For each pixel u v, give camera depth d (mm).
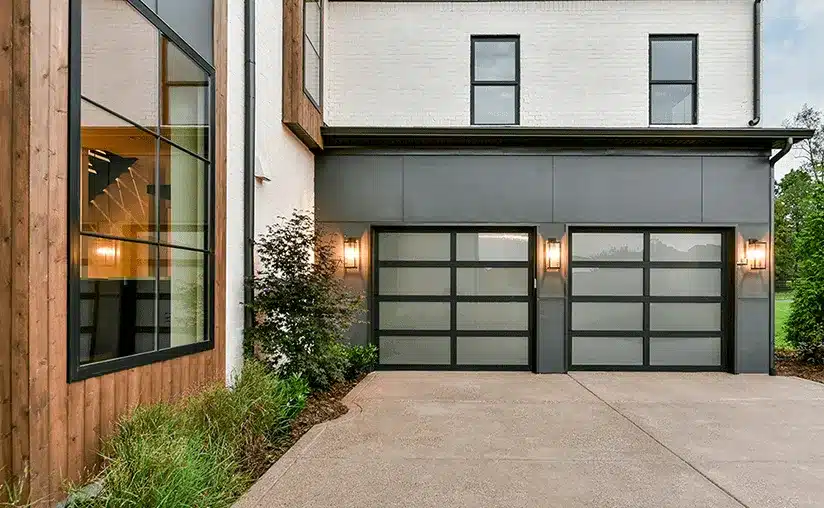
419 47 8586
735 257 8031
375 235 8359
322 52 8125
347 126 8414
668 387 6969
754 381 7391
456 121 8516
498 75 8633
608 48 8469
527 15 8531
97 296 3396
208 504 3039
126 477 2752
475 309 8289
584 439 4695
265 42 6133
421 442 4594
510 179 8164
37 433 2740
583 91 8461
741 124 8359
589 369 8188
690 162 8102
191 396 4109
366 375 7785
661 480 3750
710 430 4969
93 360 3332
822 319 8391
